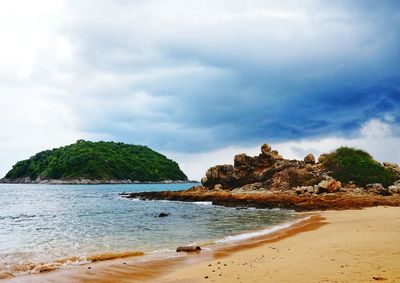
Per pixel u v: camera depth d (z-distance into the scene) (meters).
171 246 22.30
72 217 44.81
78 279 13.66
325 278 11.16
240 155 81.94
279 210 48.84
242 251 18.89
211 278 12.69
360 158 71.25
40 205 67.69
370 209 41.62
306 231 25.69
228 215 43.53
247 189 73.06
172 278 13.30
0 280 13.70
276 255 16.59
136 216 44.72
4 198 91.19
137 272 14.66
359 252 15.13
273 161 79.94
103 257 18.08
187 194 75.38
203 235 27.09
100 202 74.12
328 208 45.97
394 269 11.64
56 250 21.78
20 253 20.78
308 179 68.38
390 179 63.78
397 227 23.47
